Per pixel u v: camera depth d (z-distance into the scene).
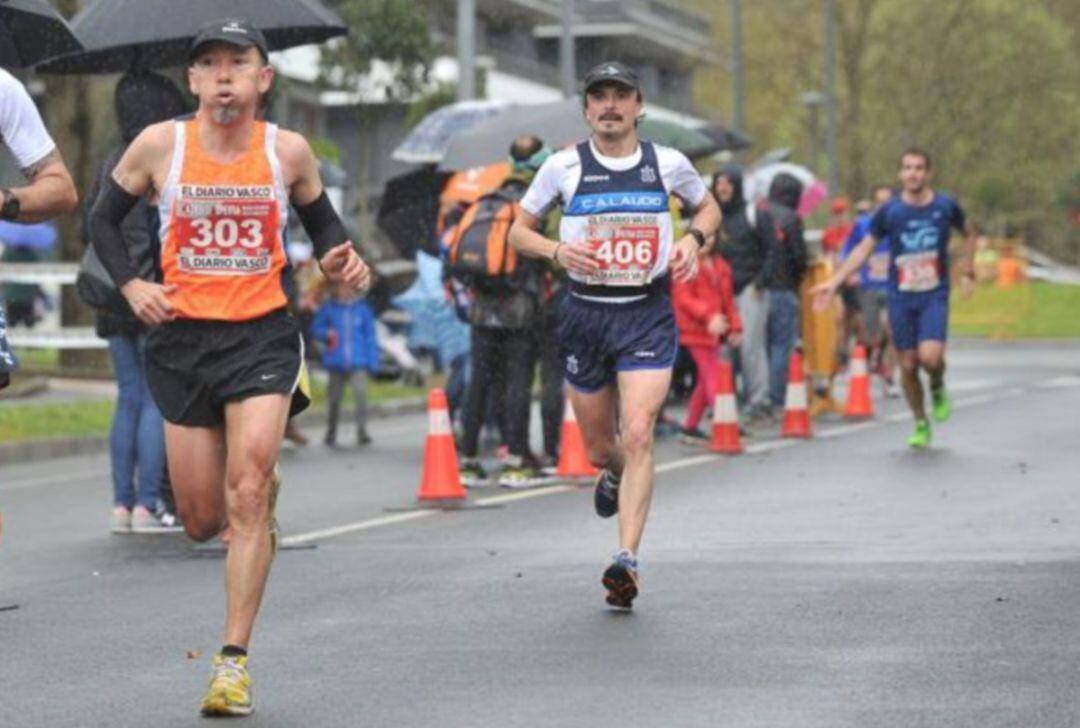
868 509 31.22
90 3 32.72
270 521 18.33
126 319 31.50
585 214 23.36
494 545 28.42
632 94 23.42
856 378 51.50
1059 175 167.88
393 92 102.00
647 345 23.20
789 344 50.03
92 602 24.22
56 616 23.17
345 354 49.50
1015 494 32.62
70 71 34.53
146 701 18.36
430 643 20.70
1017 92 142.38
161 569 27.23
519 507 33.38
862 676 18.53
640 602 22.84
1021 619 21.20
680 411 54.12
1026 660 19.12
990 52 142.25
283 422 18.39
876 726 16.62
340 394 49.69
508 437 37.00
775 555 26.25
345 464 43.91
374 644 20.75
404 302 44.16
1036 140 145.12
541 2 158.88
